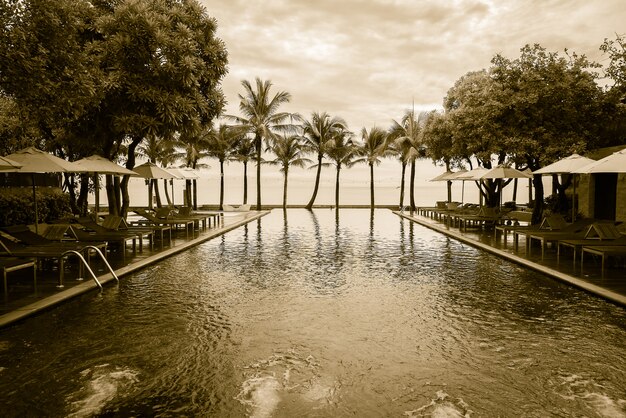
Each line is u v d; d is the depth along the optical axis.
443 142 23.00
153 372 4.22
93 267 9.16
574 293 7.37
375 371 4.26
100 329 5.50
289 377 4.12
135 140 14.61
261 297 7.17
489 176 15.84
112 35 12.16
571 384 3.98
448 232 16.39
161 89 12.74
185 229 17.03
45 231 9.52
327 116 32.97
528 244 11.07
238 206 31.92
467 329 5.54
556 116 14.22
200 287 7.87
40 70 6.80
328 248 13.05
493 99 14.77
